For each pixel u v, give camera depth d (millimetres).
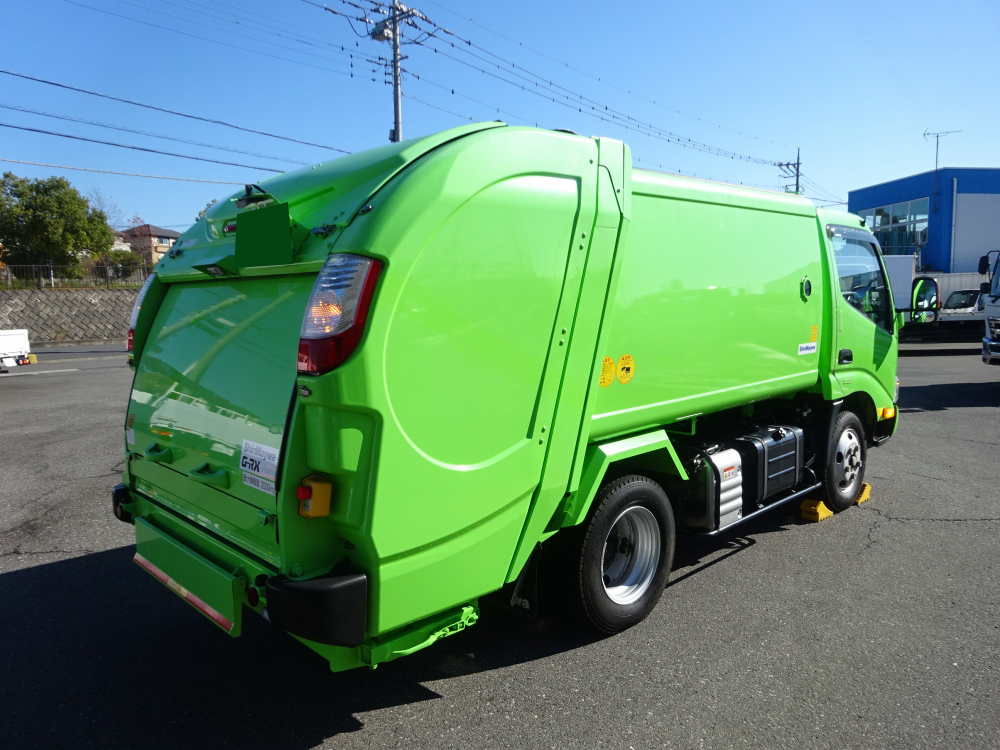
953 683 3365
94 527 5590
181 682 3365
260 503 2670
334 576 2561
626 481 3693
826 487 5758
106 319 30922
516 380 2893
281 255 2697
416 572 2660
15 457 7910
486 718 3059
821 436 5656
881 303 6211
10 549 5125
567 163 3033
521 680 3375
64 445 8531
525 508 3055
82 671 3467
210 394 3053
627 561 3994
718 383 4234
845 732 2965
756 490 4711
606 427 3443
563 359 3076
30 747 2854
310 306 2436
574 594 3564
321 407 2418
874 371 6168
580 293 3105
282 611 2461
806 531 5617
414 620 2715
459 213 2613
